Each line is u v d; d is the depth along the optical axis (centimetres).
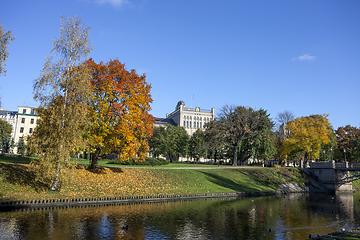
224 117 6962
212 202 3422
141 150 3797
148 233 1853
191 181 4366
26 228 1847
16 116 9306
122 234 1800
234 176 5278
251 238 1811
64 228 1888
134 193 3425
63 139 2761
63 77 2912
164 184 3966
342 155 8869
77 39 2961
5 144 7038
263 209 2992
